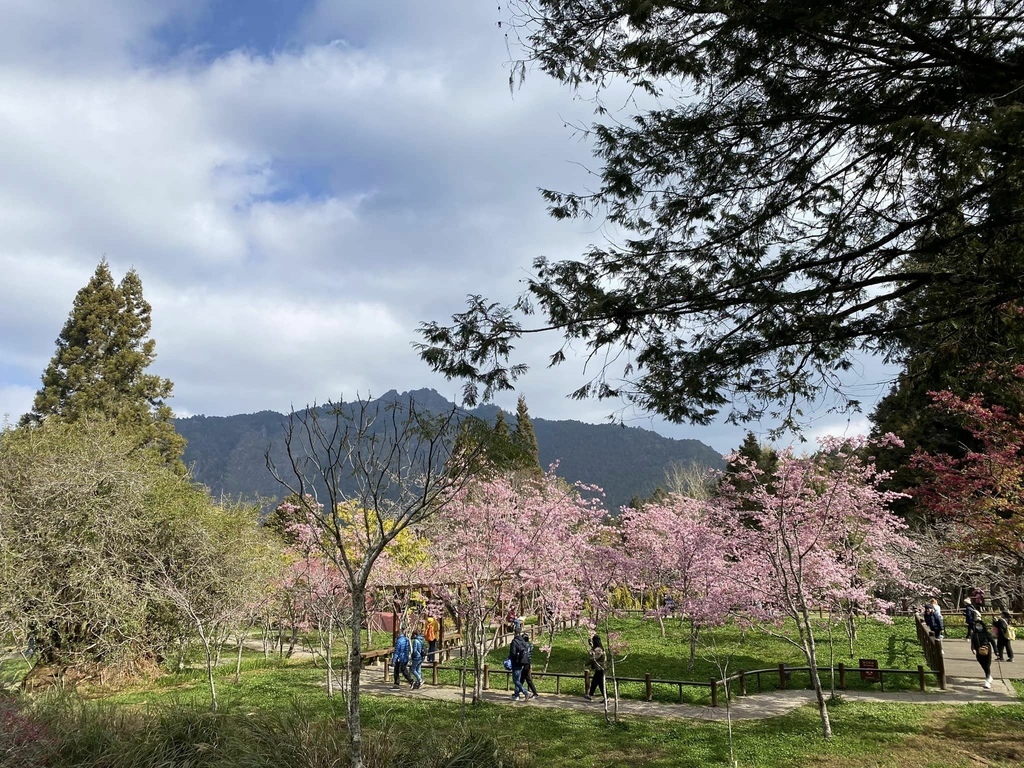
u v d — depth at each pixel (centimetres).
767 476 1655
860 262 617
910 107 537
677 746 1030
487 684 1564
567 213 691
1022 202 475
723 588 1500
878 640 1998
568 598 1725
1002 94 482
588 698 1398
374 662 1905
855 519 1672
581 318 627
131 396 3369
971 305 564
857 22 500
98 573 1562
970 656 1705
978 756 938
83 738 852
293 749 780
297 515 1652
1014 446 1351
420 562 2044
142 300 3562
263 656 2123
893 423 2498
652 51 573
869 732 1069
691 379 643
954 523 1894
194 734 867
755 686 1477
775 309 617
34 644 1539
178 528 1772
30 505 1568
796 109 589
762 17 511
